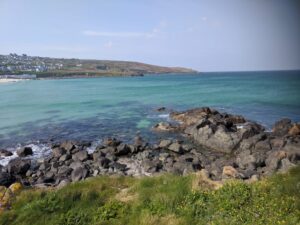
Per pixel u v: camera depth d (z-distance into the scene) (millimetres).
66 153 23812
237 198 8656
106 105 52938
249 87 85562
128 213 8867
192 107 48031
